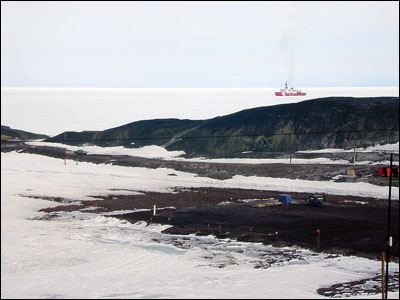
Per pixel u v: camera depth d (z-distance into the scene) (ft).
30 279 86.63
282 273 91.45
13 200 194.18
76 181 248.93
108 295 73.87
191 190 223.10
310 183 231.91
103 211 172.65
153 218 156.46
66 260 103.45
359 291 78.23
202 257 106.63
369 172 235.61
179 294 74.38
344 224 143.02
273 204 179.42
